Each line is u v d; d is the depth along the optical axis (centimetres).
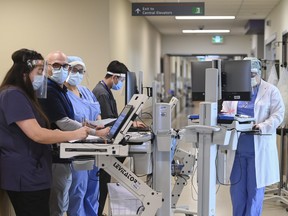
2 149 227
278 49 740
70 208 326
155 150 271
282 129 502
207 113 285
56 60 288
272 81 576
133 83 335
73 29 608
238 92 305
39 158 233
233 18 1009
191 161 380
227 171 340
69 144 232
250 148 340
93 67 606
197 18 1016
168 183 273
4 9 612
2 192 247
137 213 257
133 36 834
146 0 780
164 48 1423
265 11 891
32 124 224
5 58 616
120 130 236
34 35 612
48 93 282
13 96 223
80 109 328
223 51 1407
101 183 377
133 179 247
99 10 604
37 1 609
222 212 443
